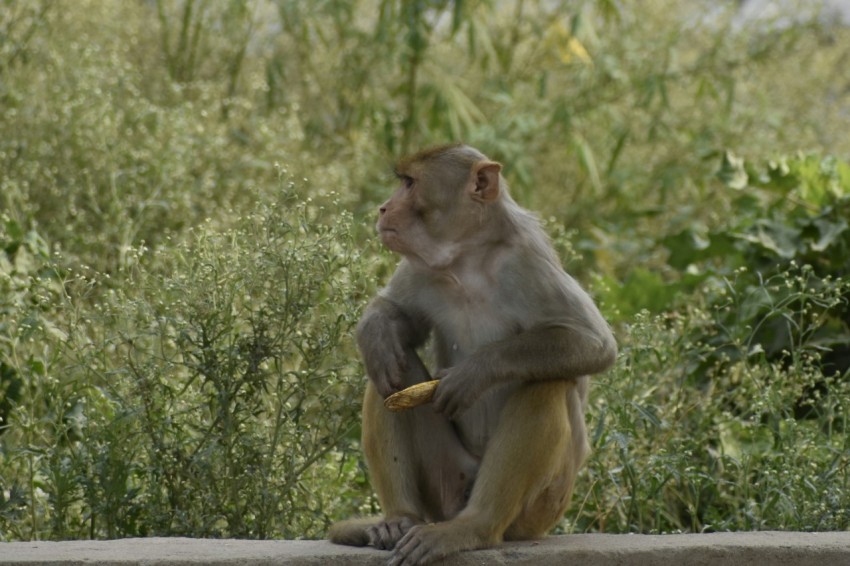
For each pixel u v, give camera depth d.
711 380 14.67
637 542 9.30
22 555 8.79
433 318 10.16
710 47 24.52
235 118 19.41
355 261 12.08
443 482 10.00
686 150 23.45
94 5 19.58
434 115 20.97
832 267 16.02
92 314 11.94
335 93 22.73
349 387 12.02
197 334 11.67
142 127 16.91
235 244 12.03
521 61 24.17
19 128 16.78
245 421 11.82
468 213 9.73
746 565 9.10
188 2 21.23
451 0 22.20
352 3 21.89
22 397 12.66
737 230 16.91
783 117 24.75
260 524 11.51
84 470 11.48
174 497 11.65
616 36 23.84
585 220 22.44
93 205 15.41
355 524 9.34
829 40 27.28
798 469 12.05
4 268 13.01
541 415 9.11
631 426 12.06
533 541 9.41
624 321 16.27
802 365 14.11
